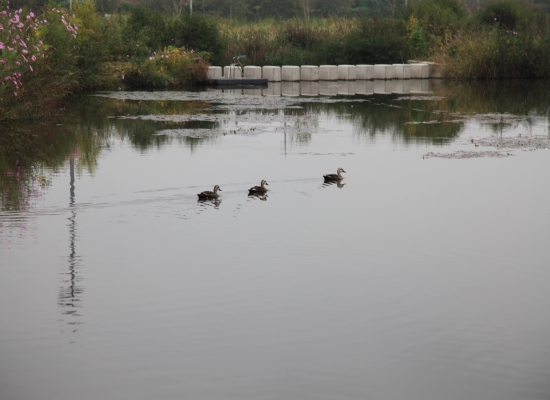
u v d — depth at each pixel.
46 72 28.70
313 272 11.20
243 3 84.06
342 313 9.73
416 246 12.47
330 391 7.85
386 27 52.09
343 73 46.28
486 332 9.20
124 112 29.36
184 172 17.77
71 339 8.95
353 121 27.70
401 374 8.20
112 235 12.90
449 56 48.91
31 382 8.00
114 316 9.59
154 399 7.68
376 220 13.98
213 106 31.89
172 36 46.12
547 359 8.52
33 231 13.05
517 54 47.28
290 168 18.52
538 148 22.06
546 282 10.90
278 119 28.03
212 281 10.79
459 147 22.16
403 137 24.00
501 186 16.92
